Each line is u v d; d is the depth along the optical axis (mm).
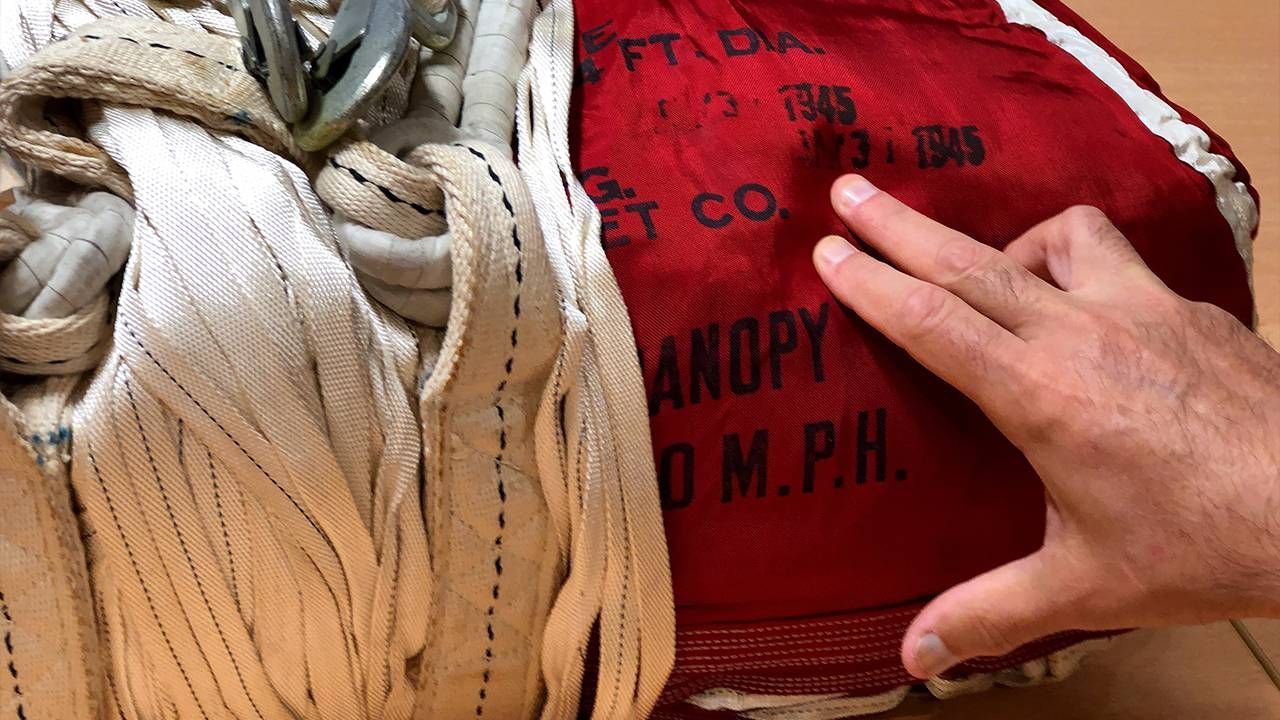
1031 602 399
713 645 455
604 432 390
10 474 337
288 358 354
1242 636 593
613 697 440
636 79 476
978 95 476
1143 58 927
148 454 348
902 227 419
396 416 375
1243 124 875
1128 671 580
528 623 427
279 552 373
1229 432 364
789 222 422
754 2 514
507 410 386
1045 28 545
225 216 356
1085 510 384
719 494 410
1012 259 418
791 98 457
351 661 405
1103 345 385
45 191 388
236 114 376
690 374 398
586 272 392
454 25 438
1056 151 459
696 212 415
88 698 381
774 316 406
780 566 427
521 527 405
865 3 525
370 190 367
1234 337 393
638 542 403
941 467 424
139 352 341
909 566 442
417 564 392
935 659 422
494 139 414
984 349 389
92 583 371
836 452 411
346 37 378
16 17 414
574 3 519
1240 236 476
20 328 334
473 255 353
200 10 431
